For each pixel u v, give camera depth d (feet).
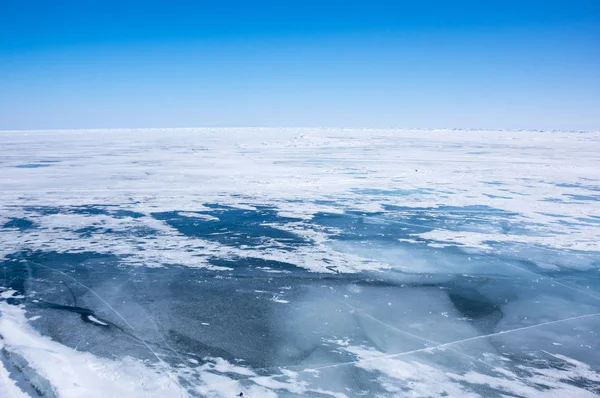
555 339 13.46
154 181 47.85
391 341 13.20
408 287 17.84
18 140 146.92
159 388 10.48
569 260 21.48
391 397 10.27
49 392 10.16
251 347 12.73
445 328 14.15
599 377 11.33
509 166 64.18
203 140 147.13
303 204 35.65
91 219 29.81
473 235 26.20
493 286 18.02
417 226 28.37
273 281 18.34
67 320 14.37
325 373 11.33
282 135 193.88
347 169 60.13
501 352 12.62
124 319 14.53
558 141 140.97
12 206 34.17
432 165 65.57
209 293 16.94
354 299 16.52
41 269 19.62
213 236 25.53
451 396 10.35
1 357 11.84
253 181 48.19
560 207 34.65
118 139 155.74
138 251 22.47
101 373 11.11
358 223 29.12
